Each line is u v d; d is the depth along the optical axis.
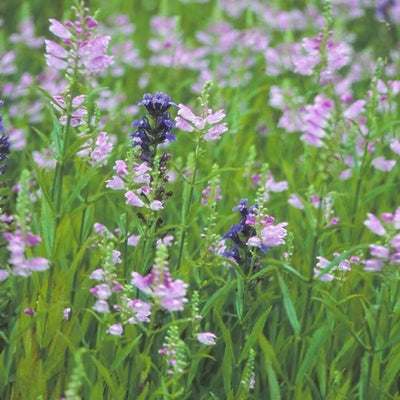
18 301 7.99
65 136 7.42
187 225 7.73
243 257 7.66
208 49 17.12
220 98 12.82
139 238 8.16
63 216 7.30
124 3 20.72
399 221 6.47
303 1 21.09
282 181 10.51
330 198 8.83
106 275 6.96
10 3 19.28
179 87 13.99
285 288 6.65
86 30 7.79
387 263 6.62
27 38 16.05
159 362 7.70
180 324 7.70
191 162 9.49
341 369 8.17
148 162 7.84
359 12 18.75
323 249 9.12
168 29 16.78
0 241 7.25
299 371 6.70
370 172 12.41
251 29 15.75
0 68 14.59
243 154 11.88
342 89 13.55
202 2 21.42
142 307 6.83
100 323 7.21
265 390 7.84
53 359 7.31
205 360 8.30
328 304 6.76
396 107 12.84
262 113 14.66
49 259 7.27
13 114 13.58
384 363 7.68
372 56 16.11
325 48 9.97
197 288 8.73
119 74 15.30
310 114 6.70
